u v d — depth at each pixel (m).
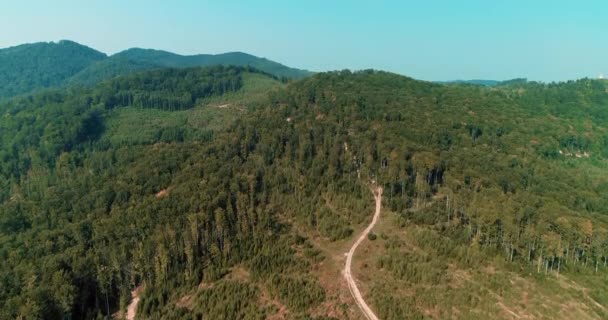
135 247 158.25
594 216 169.12
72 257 152.12
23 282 139.75
